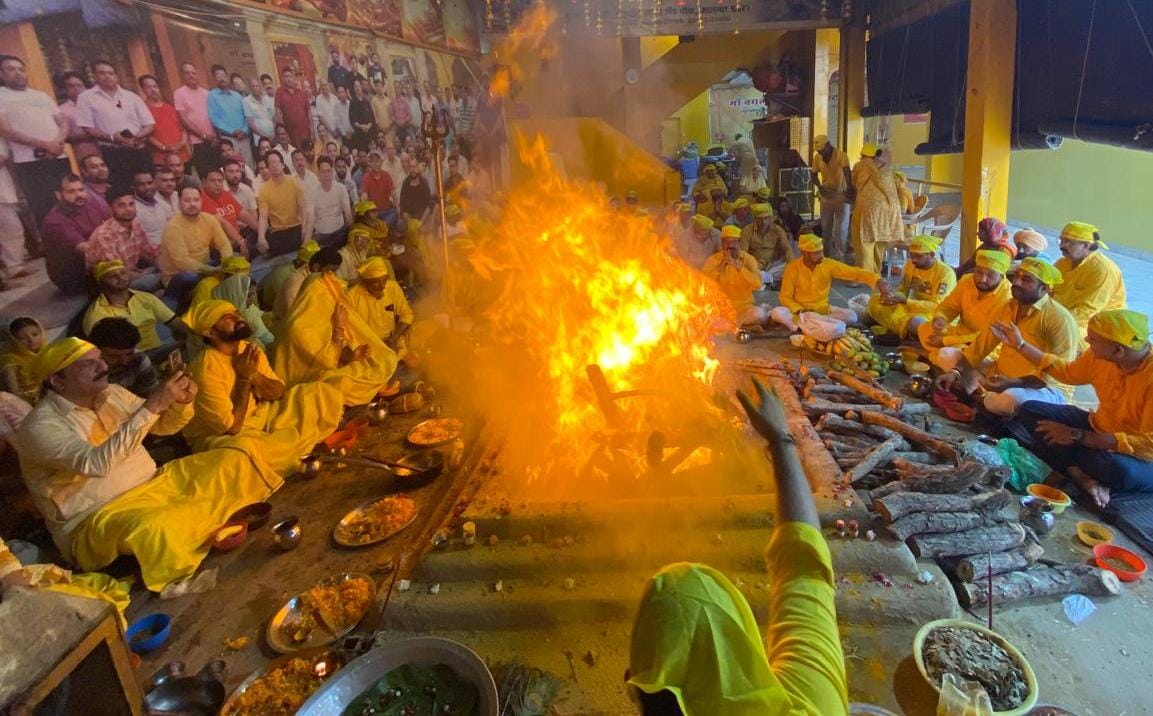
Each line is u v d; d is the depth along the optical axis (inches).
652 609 56.2
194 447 190.5
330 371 235.8
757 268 314.3
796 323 290.5
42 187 188.5
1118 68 251.8
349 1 352.2
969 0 360.2
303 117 314.0
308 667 125.0
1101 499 161.3
